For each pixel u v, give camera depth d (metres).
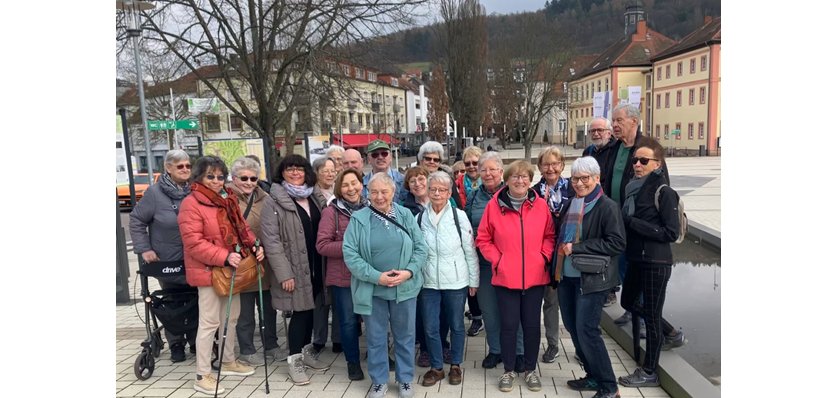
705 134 44.19
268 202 4.17
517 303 3.89
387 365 3.97
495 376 4.26
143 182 19.92
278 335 5.46
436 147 4.89
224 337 3.95
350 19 12.51
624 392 3.82
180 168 4.61
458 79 36.16
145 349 4.37
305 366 4.54
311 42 13.13
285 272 4.09
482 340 5.16
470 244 4.06
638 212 3.74
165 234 4.55
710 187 18.56
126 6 10.80
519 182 3.73
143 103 11.66
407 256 3.81
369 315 3.86
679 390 3.58
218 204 4.01
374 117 53.97
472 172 5.15
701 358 4.38
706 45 43.50
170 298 4.46
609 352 4.63
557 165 4.30
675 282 6.80
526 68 40.62
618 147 4.75
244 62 12.96
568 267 3.73
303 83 13.13
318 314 4.71
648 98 59.84
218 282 3.95
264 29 12.97
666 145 51.09
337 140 26.25
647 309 3.85
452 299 4.05
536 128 41.53
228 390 4.13
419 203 4.34
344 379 4.32
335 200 4.22
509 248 3.81
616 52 63.97
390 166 5.29
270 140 13.39
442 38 36.53
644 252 3.75
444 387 4.06
